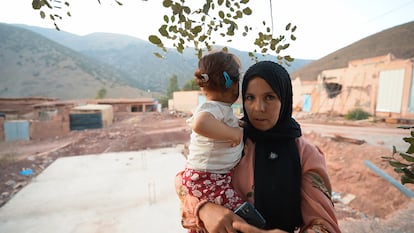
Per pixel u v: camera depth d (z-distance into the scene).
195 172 1.33
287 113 1.35
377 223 4.38
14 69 129.12
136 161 11.99
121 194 8.02
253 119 1.32
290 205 1.25
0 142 20.52
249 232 1.02
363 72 21.83
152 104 41.59
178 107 38.72
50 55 146.38
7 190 8.80
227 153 1.30
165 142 17.47
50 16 1.50
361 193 7.95
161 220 6.32
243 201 1.29
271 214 1.26
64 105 33.03
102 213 6.80
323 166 1.27
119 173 10.23
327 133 14.66
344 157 10.63
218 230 1.11
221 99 1.35
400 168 1.19
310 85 27.41
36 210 7.08
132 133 21.23
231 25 1.54
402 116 18.58
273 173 1.27
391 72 19.42
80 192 8.29
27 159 13.31
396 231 4.03
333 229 1.12
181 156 12.79
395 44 46.97
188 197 1.35
